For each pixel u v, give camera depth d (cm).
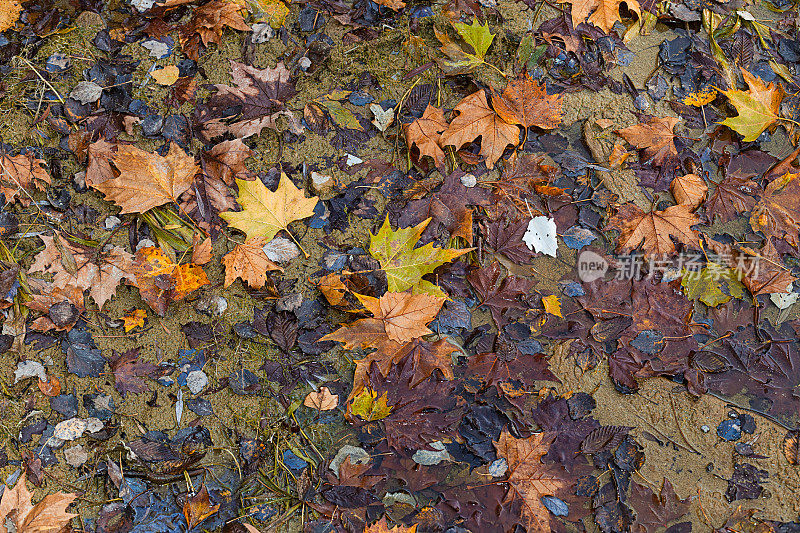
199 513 137
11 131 168
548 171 177
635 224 171
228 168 170
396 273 158
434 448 145
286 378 152
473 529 137
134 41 184
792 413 153
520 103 181
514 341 157
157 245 161
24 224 161
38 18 182
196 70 183
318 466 143
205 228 164
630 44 199
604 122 185
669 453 148
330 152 177
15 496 135
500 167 178
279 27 191
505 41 195
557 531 138
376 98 185
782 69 196
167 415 148
